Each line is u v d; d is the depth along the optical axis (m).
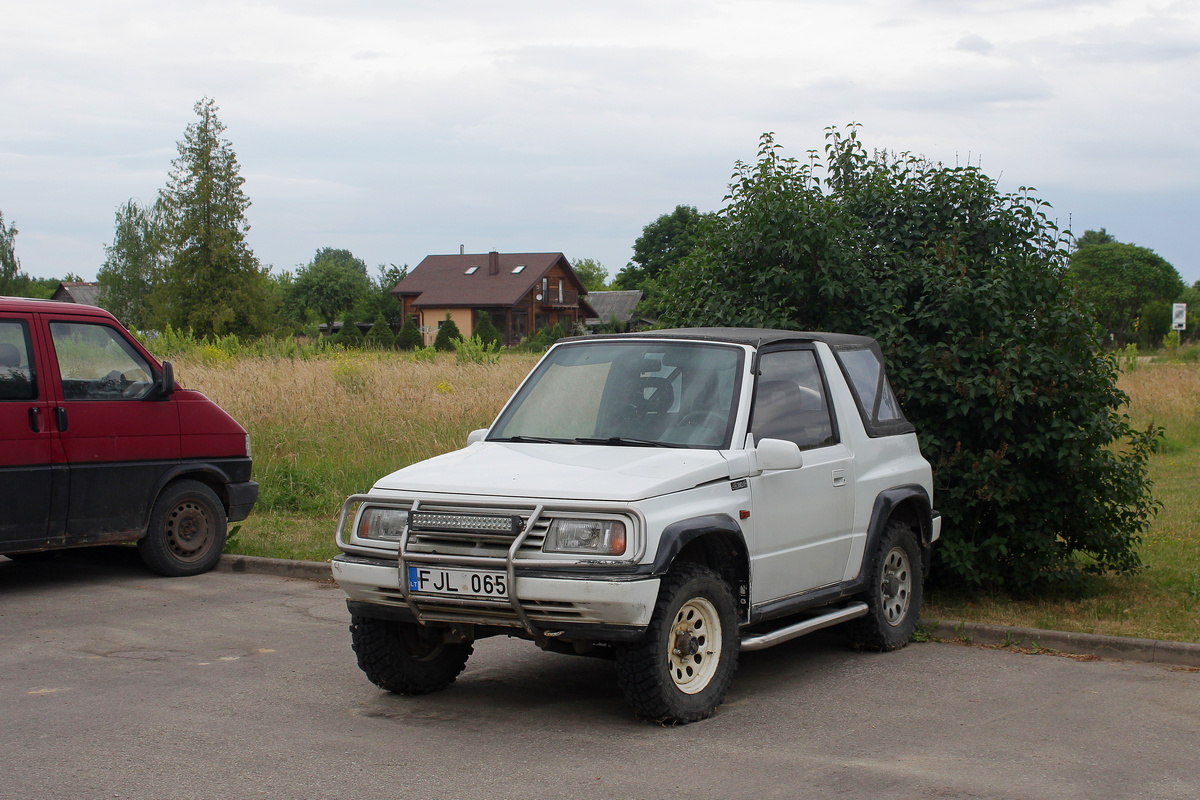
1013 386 8.07
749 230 8.99
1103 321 8.99
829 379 6.80
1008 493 8.23
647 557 4.98
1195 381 23.41
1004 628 7.25
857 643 7.02
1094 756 4.86
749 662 6.77
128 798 4.32
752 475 5.77
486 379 20.58
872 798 4.30
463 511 5.19
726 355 6.20
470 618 5.19
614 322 67.81
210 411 9.88
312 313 101.81
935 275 8.59
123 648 6.99
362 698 5.84
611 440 5.92
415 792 4.38
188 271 68.44
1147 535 10.90
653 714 5.20
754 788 4.41
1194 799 4.32
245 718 5.44
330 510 12.74
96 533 9.03
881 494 6.91
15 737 5.12
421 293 85.88
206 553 9.87
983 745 5.02
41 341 8.77
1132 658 6.81
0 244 95.38
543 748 4.95
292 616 8.02
